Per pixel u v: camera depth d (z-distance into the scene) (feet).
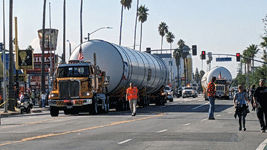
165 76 267.39
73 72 164.35
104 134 88.99
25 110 200.03
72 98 162.09
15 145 72.74
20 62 297.94
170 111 184.24
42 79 253.44
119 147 68.44
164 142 74.38
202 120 128.06
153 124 113.80
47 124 121.08
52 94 163.84
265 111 91.97
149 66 228.02
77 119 139.13
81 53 183.01
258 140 77.41
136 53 215.72
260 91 92.27
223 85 362.12
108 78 181.88
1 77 270.05
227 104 259.19
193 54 321.52
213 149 65.72
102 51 182.91
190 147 67.97
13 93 209.56
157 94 260.01
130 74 192.75
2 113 191.83
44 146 70.79
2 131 101.86
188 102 311.47
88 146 70.03
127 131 94.99
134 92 153.99
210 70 368.07
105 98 178.50
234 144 71.72
